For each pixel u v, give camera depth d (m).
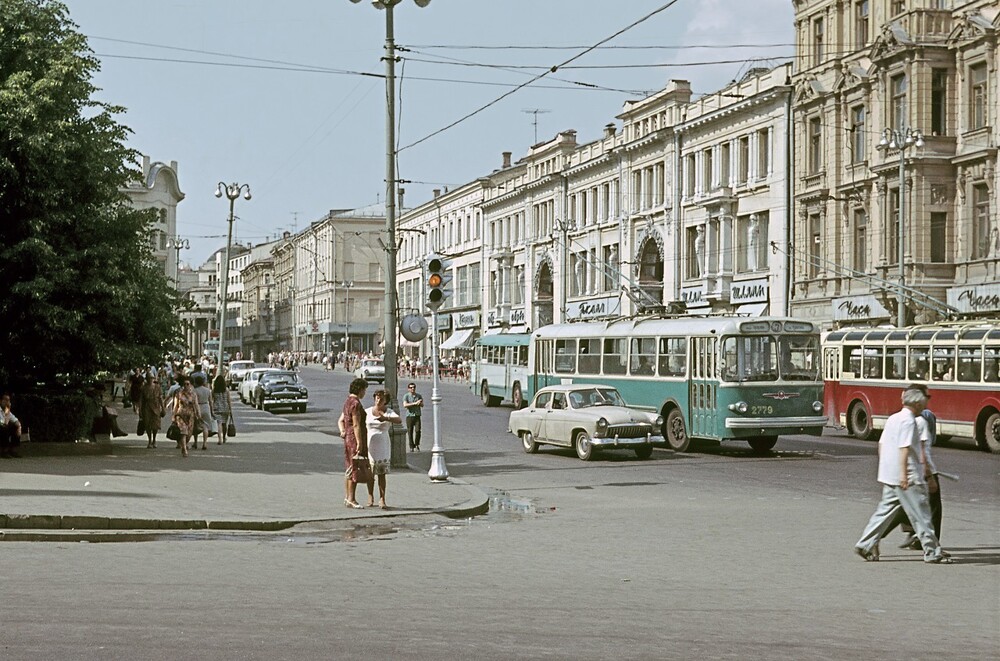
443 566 11.62
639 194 67.94
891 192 45.72
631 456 27.48
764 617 8.92
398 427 23.31
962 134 43.31
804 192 52.28
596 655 7.43
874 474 22.95
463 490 18.97
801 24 53.41
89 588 9.72
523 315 85.69
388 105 24.06
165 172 82.94
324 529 14.78
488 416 43.78
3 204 22.73
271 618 8.52
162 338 26.89
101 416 29.98
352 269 132.25
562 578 10.89
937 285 43.69
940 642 8.01
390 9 24.28
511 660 7.24
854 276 38.47
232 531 14.26
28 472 19.58
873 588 10.37
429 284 21.08
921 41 43.91
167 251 83.25
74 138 23.16
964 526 15.06
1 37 23.27
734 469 24.08
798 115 52.94
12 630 7.83
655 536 14.27
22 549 12.29
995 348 28.38
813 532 14.64
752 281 55.81
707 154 60.72
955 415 29.69
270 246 184.75
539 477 22.59
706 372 27.36
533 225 84.38
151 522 14.07
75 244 23.83
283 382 48.25
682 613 9.06
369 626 8.29
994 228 41.47
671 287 63.19
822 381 27.28
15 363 24.98
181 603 9.09
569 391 27.41
